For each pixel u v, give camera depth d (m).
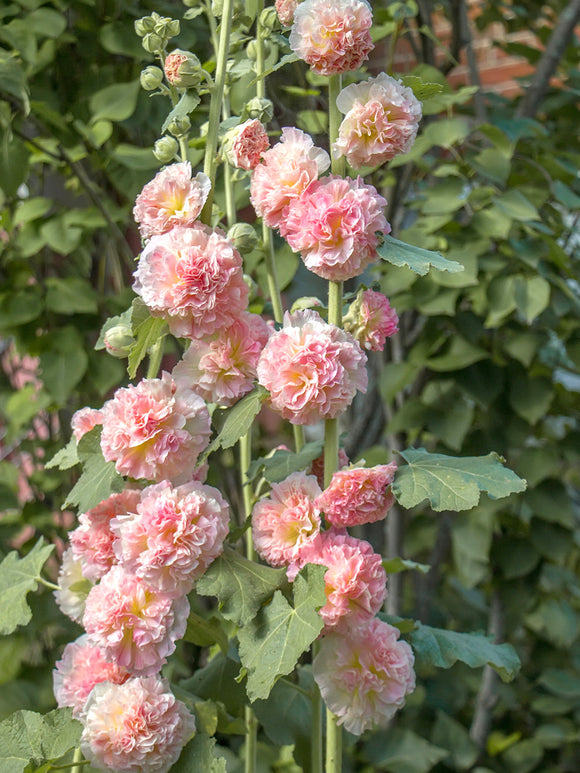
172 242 1.21
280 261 1.89
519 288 1.91
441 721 2.17
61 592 1.36
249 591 1.23
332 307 1.26
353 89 1.22
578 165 2.10
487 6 2.56
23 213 1.98
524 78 2.41
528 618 2.26
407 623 1.35
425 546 2.24
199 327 1.22
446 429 2.00
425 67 1.88
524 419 2.08
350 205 1.19
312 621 1.19
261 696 1.18
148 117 2.03
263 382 1.20
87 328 2.11
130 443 1.20
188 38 1.98
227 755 1.84
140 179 1.96
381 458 2.08
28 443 2.25
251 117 1.34
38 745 1.28
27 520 2.17
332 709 1.25
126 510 1.28
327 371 1.18
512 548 2.11
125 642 1.22
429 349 1.99
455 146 2.06
